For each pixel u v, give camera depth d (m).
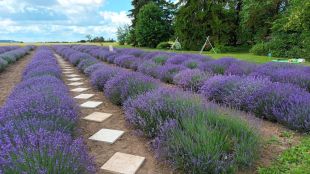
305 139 2.78
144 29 30.91
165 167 2.36
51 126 2.53
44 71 6.59
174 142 2.28
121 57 10.80
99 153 2.69
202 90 4.78
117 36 41.19
